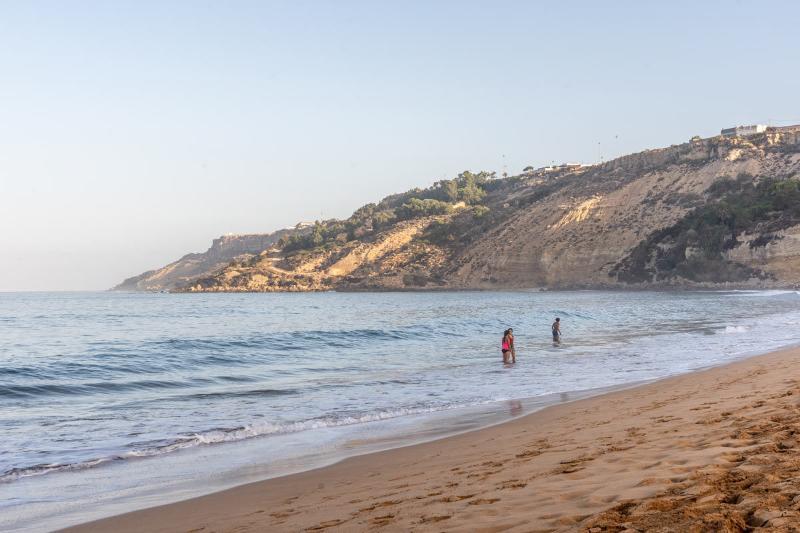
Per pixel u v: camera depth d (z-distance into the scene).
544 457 7.77
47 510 7.63
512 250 180.25
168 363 26.27
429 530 4.80
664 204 165.88
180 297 195.50
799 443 6.39
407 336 38.50
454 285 186.38
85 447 11.41
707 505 4.41
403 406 15.23
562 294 140.88
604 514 4.45
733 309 59.78
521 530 4.47
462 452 9.39
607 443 8.19
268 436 12.09
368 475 8.37
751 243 128.62
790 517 3.92
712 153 177.88
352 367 24.34
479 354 28.28
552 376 20.09
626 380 18.50
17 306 114.69
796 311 54.47
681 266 138.62
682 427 8.60
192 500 7.73
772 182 145.88
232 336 37.88
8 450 11.20
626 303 79.50
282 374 22.69
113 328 52.50
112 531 6.51
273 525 5.89
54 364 25.38
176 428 13.11
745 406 9.87
